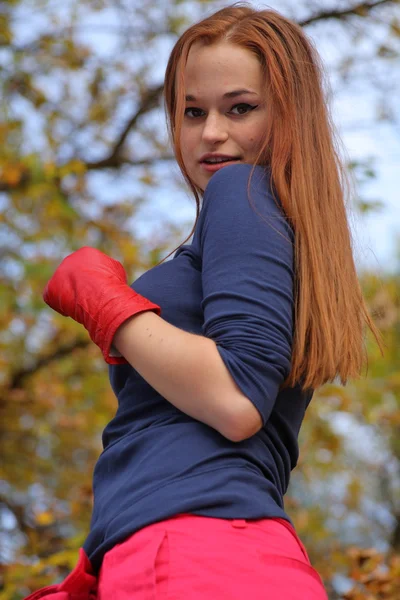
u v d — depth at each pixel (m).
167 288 3.24
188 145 3.50
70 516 10.16
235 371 2.87
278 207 3.19
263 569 2.76
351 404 10.98
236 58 3.39
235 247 3.04
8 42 11.70
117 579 2.81
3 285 11.23
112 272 3.15
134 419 3.15
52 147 11.62
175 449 2.96
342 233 3.31
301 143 3.31
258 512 2.87
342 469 12.88
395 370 11.58
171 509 2.83
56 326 11.88
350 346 3.19
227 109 3.41
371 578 6.48
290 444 3.23
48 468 12.62
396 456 16.98
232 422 2.86
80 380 12.61
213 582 2.70
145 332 2.96
